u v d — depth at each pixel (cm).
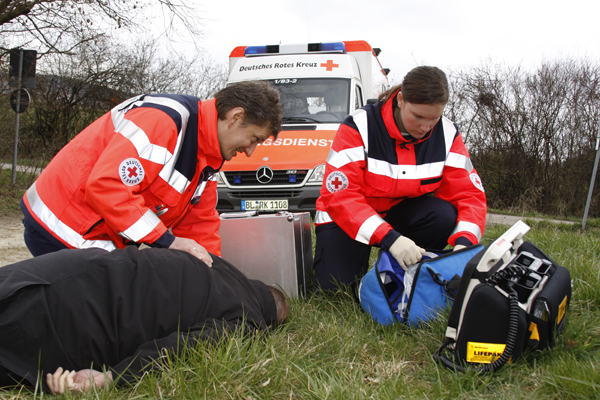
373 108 295
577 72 1116
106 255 187
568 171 1102
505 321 186
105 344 176
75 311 171
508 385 182
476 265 195
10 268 173
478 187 301
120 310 179
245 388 174
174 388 170
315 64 666
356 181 283
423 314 238
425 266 238
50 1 827
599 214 1084
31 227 223
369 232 259
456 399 174
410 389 184
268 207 564
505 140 1166
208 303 200
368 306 254
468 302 191
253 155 575
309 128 611
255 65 676
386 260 254
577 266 312
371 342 227
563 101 1114
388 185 291
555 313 192
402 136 283
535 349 197
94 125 233
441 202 296
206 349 185
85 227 220
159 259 196
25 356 164
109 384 169
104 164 207
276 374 184
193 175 241
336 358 210
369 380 193
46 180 224
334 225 296
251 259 296
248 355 191
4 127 874
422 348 220
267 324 230
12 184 789
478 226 281
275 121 235
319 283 302
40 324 165
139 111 220
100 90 1645
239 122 232
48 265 176
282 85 655
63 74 1592
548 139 1118
